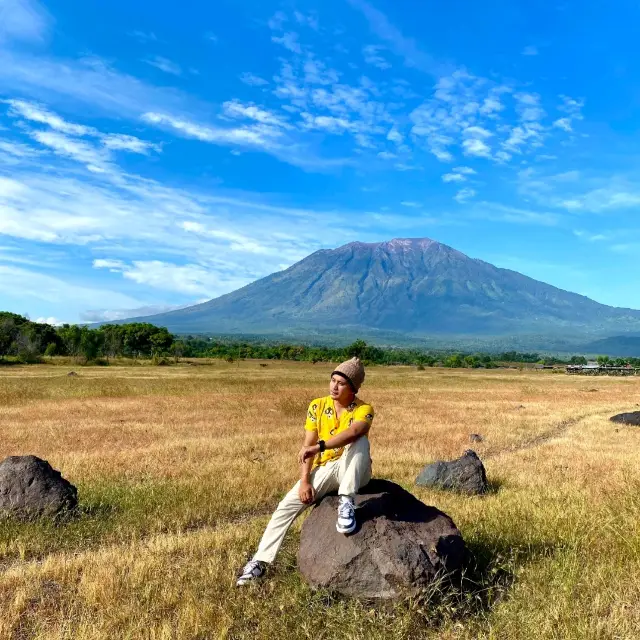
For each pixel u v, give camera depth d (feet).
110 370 217.97
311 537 17.54
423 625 15.07
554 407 98.84
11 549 22.98
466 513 26.27
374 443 54.80
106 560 20.49
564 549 20.17
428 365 428.56
